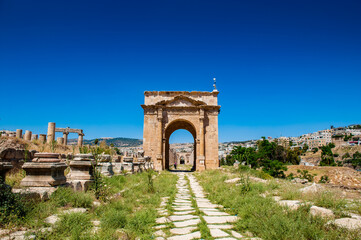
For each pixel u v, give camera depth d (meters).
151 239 6.32
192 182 22.78
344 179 41.09
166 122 39.66
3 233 5.36
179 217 8.81
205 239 6.41
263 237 6.27
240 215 8.70
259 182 15.88
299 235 5.86
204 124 39.81
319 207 8.12
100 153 16.36
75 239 5.46
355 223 6.32
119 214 7.54
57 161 9.20
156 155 38.12
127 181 16.38
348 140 170.38
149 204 10.82
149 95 40.50
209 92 40.81
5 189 6.41
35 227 5.79
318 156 119.88
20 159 14.70
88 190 10.20
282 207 8.35
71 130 42.59
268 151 50.59
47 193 7.87
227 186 15.95
